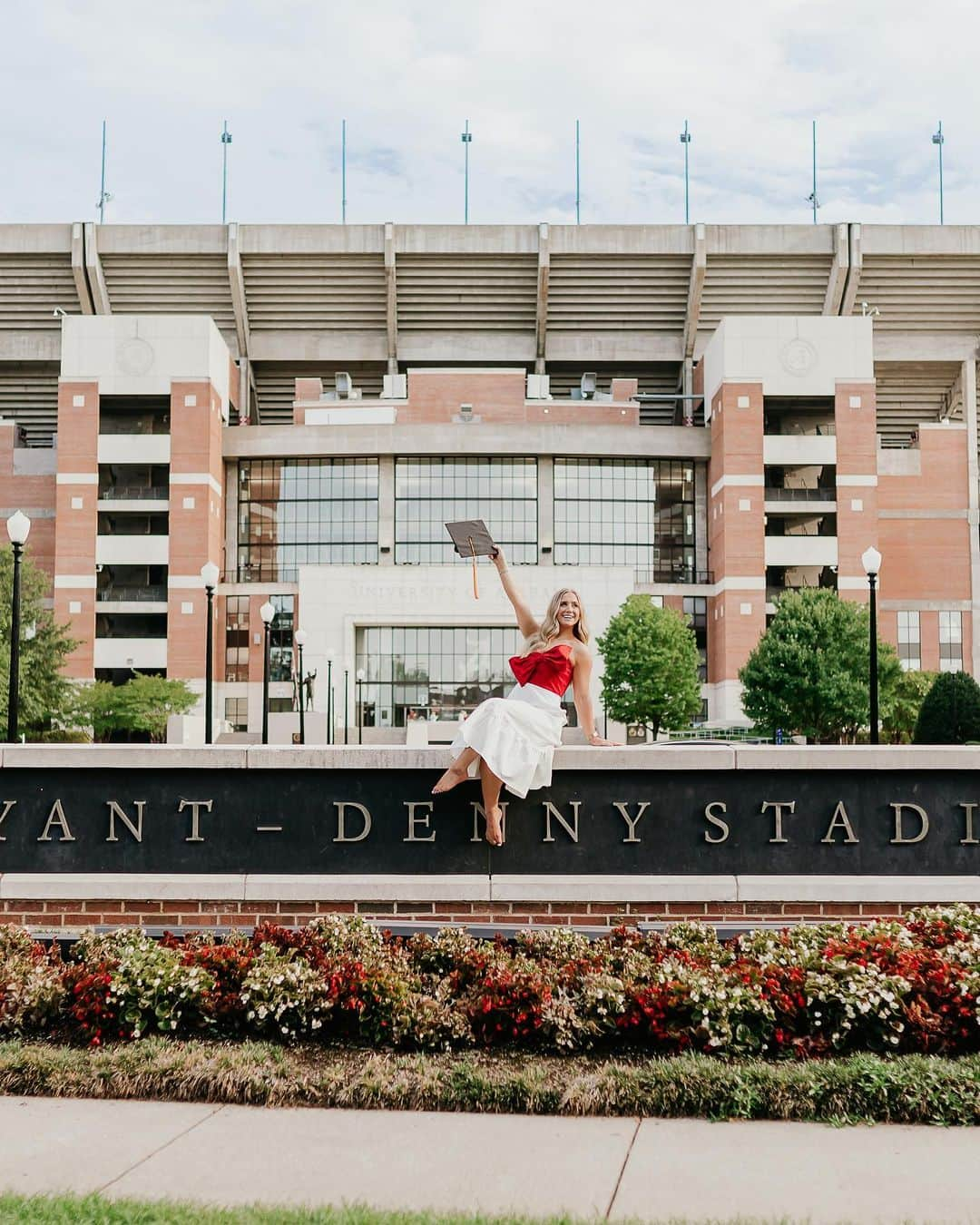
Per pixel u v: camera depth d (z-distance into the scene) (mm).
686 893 8477
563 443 75562
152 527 75500
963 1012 6676
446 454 76188
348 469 76938
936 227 77938
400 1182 5172
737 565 72062
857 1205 4867
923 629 74750
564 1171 5301
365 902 8594
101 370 72562
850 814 8773
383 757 8797
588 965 7496
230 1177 5242
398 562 76062
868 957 7074
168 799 8930
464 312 81562
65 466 72188
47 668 54938
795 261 79062
